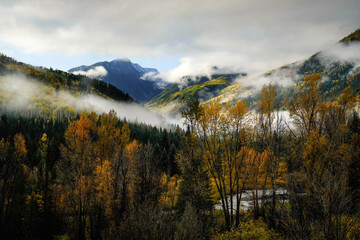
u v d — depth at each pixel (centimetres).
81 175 2794
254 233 1620
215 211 2892
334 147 1933
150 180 2362
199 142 2041
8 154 3008
